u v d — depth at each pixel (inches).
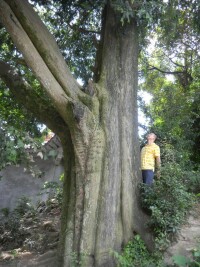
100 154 305.0
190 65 634.8
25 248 376.5
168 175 313.7
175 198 304.0
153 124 476.7
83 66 474.6
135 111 336.2
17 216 464.1
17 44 288.7
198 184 370.0
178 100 504.4
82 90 329.1
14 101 465.1
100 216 294.7
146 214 316.2
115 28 343.6
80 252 286.2
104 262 283.9
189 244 292.4
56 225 415.5
